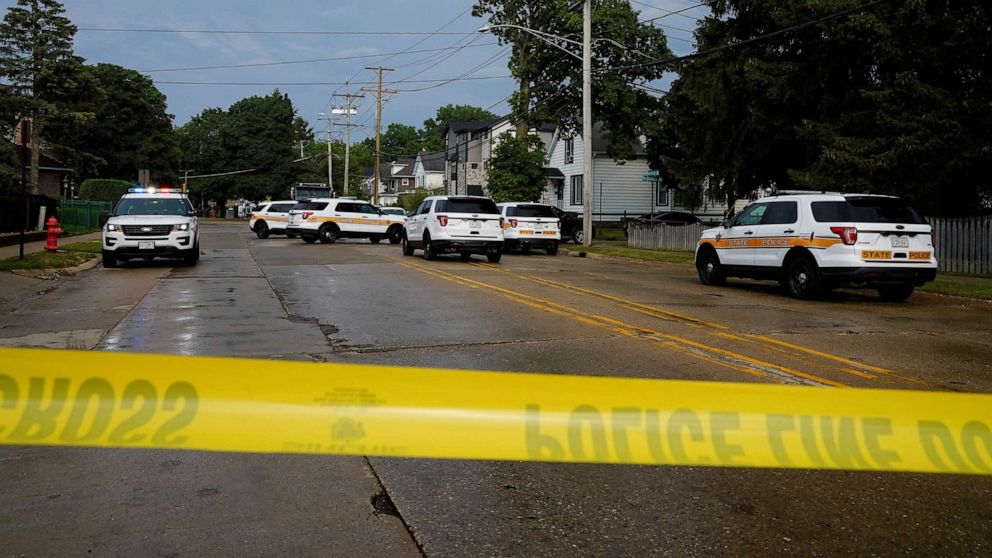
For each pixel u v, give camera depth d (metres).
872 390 2.85
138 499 4.01
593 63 40.31
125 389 2.63
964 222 18.19
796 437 2.68
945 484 4.36
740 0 21.59
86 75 49.78
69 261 17.77
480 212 21.69
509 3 40.75
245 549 3.44
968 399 2.84
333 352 7.98
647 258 23.98
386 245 31.36
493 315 10.80
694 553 3.46
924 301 13.91
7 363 2.62
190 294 13.09
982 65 18.53
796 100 21.53
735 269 15.25
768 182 25.05
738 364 7.48
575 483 4.33
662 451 2.62
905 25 17.86
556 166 52.38
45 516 3.78
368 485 4.27
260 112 91.12
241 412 2.63
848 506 4.03
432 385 2.73
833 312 11.83
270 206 37.59
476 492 4.18
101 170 70.62
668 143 39.59
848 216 13.04
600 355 7.91
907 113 17.78
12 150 46.44
